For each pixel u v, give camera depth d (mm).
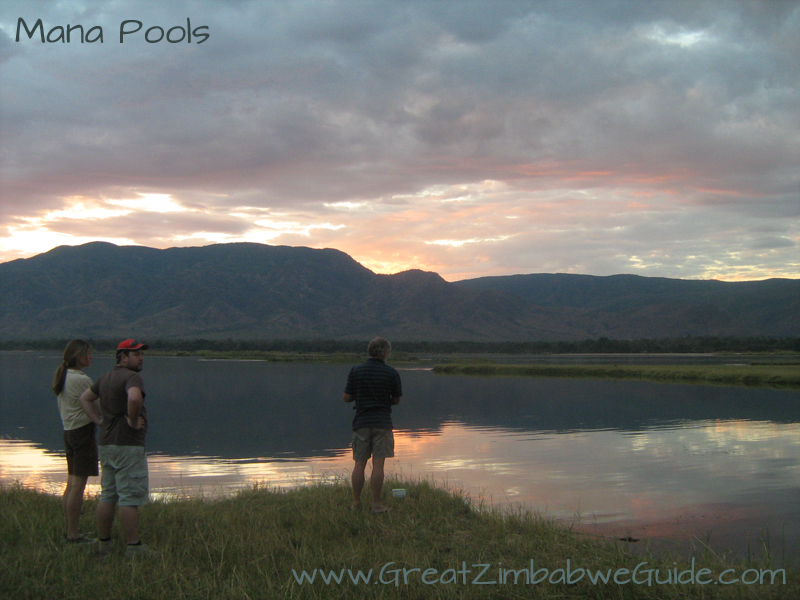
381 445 8258
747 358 103000
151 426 23219
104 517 6449
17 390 40562
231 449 18016
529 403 30188
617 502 10578
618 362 86625
